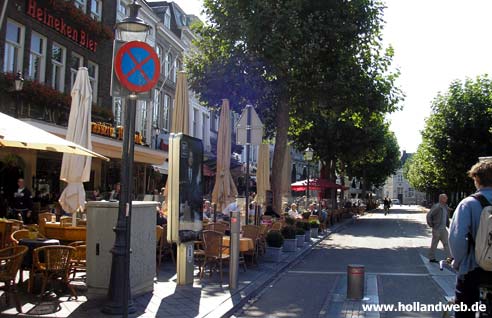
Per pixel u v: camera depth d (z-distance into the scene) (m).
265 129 23.56
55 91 19.06
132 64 6.50
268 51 17.64
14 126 7.43
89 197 19.33
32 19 18.77
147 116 31.02
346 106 20.33
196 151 9.70
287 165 22.67
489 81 34.69
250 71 19.19
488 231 3.92
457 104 34.69
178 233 8.98
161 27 32.34
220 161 14.69
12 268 6.81
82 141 10.24
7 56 17.80
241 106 20.64
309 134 35.91
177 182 8.95
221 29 18.86
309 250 17.69
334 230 27.98
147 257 8.75
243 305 8.55
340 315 7.80
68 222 11.84
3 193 17.75
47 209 18.02
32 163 18.77
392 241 21.67
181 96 12.38
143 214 8.58
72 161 10.03
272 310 8.20
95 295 7.96
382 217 50.19
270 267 12.70
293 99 20.20
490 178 4.19
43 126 16.19
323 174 41.97
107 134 21.22
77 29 21.77
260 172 19.12
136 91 6.54
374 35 20.67
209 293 9.00
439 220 14.17
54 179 20.45
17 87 16.47
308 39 18.50
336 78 19.08
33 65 19.25
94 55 23.23
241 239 11.82
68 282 7.79
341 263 14.22
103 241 7.98
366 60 20.84
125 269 6.30
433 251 14.30
